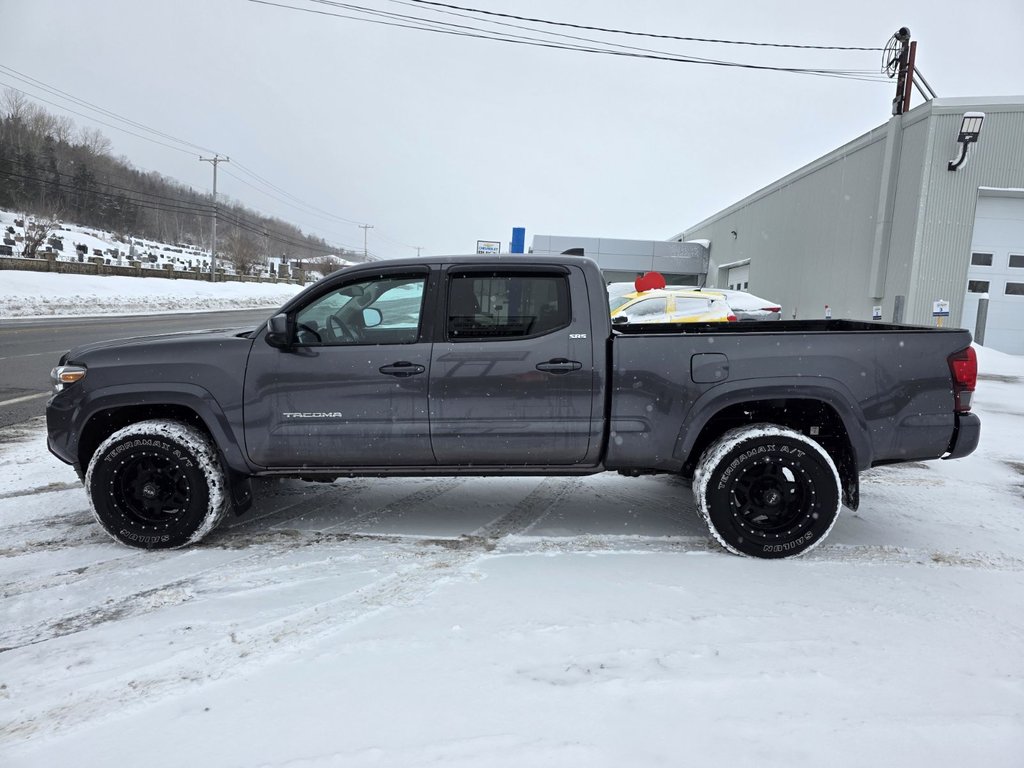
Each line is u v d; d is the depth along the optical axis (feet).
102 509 11.86
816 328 16.57
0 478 16.62
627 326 16.90
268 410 11.91
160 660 8.14
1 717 7.06
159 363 11.94
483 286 12.04
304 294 12.09
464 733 6.55
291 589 10.24
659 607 9.53
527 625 8.93
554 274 12.05
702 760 6.15
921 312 51.44
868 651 8.27
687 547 12.19
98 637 8.79
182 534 11.87
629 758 6.17
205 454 11.88
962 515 14.28
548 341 11.86
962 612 9.48
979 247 50.01
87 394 11.96
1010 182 48.44
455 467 12.40
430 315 12.00
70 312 92.38
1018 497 15.70
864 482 17.08
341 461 12.19
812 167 69.92
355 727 6.68
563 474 12.57
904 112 55.62
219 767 6.12
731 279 98.27
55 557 11.70
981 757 6.23
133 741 6.57
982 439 22.41
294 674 7.75
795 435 11.42
